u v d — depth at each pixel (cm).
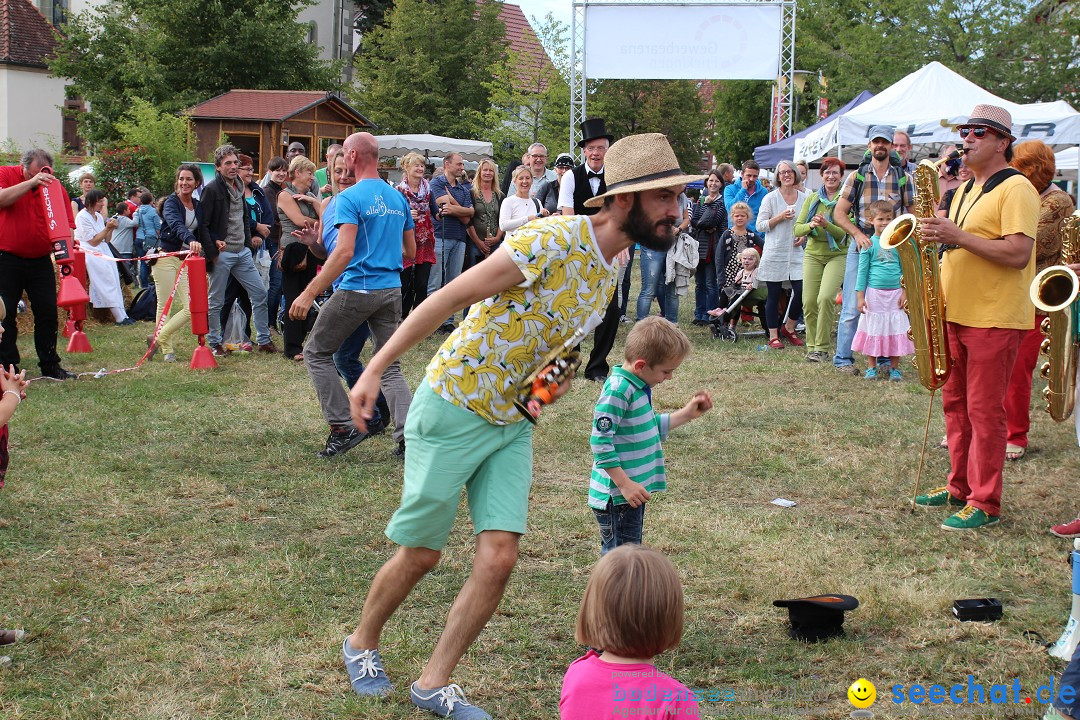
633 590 251
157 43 2909
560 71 3416
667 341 381
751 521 535
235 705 346
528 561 480
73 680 359
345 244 613
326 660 377
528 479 338
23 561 467
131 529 514
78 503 550
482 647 391
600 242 321
